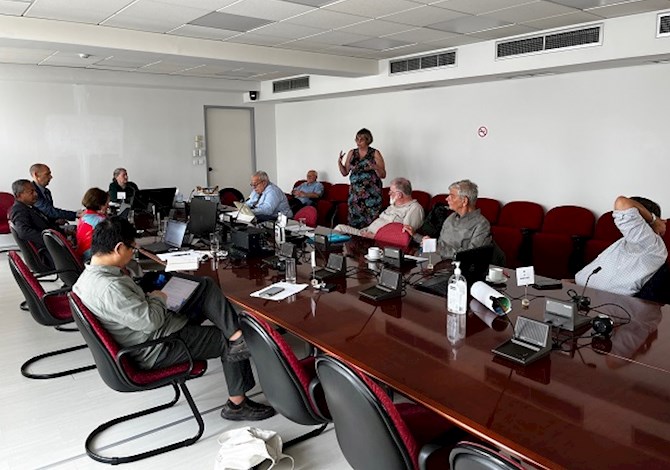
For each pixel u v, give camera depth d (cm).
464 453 122
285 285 296
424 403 162
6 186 770
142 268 430
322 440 264
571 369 182
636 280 278
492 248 287
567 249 539
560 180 604
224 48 586
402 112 775
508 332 218
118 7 438
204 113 944
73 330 427
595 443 137
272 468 239
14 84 757
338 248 395
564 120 591
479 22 494
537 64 538
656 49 452
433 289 280
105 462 246
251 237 375
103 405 303
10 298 516
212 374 343
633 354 195
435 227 472
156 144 896
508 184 655
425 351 199
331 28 520
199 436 265
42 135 788
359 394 152
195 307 269
